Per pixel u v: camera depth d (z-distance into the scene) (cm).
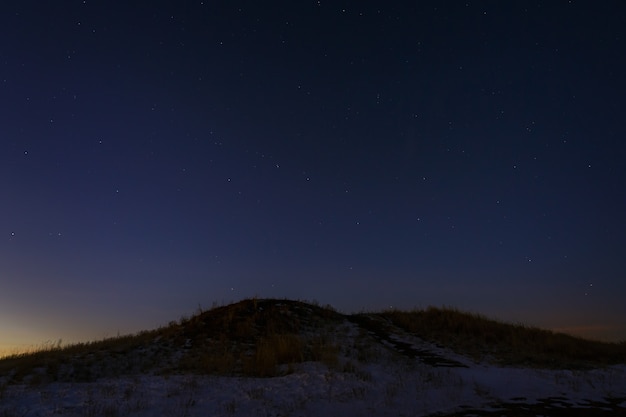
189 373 1554
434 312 2752
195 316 2431
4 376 1458
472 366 1773
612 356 2041
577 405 1178
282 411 1108
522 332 2408
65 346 2022
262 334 2106
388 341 2175
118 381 1395
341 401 1186
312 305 2681
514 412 1107
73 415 1043
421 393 1264
